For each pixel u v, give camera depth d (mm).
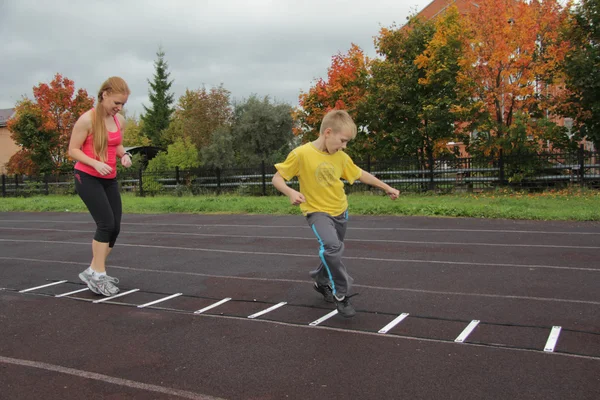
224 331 3531
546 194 13867
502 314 3824
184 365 2943
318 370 2830
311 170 3691
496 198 13586
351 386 2617
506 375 2705
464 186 15766
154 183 20781
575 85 14125
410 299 4312
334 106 18188
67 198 20422
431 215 10641
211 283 5070
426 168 16219
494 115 16109
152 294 4641
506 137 15312
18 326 3723
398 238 7836
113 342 3350
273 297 4449
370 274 5363
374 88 16922
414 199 13797
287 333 3461
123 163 4551
